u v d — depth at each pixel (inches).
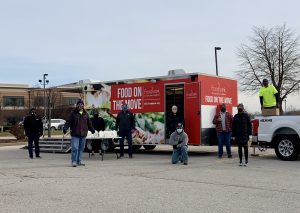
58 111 2191.2
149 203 284.8
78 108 500.1
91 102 751.7
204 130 621.6
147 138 674.2
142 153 708.0
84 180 382.6
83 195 312.0
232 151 727.1
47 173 429.4
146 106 676.7
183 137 516.4
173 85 647.8
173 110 627.8
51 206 275.9
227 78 676.1
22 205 278.8
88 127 513.7
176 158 521.3
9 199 298.0
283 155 554.9
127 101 700.0
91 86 751.1
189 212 259.4
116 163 529.7
